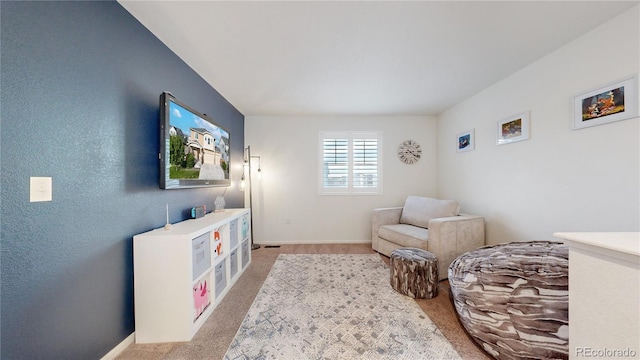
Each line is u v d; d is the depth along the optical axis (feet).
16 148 3.04
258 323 5.44
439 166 12.45
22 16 3.10
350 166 12.85
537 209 6.87
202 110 7.92
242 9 4.75
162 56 5.86
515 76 7.60
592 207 5.49
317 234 12.71
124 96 4.71
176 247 4.84
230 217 7.16
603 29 5.19
